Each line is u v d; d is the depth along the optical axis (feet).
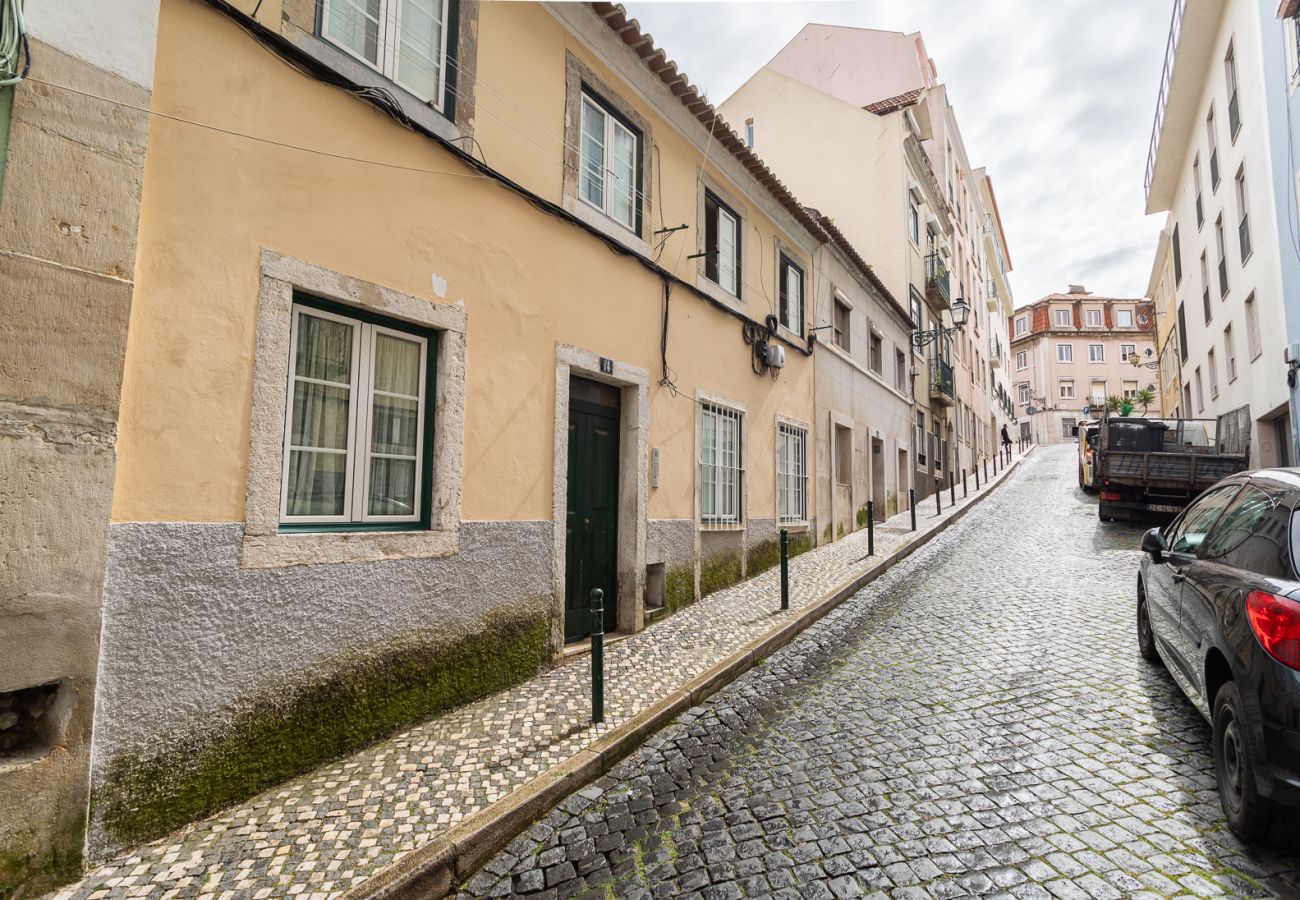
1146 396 151.33
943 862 8.79
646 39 20.54
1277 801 8.02
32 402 8.50
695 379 24.52
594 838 10.04
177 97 10.39
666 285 22.82
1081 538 36.52
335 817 10.05
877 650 18.42
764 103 60.90
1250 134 38.60
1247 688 8.62
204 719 10.12
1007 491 64.80
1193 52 47.55
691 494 24.06
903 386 54.85
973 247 98.07
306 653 11.55
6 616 8.18
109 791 9.05
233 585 10.61
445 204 14.79
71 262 8.93
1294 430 32.45
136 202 9.64
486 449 15.56
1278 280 34.99
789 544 32.09
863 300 44.80
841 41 68.54
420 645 13.61
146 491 9.70
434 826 9.79
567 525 19.17
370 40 13.74
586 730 13.20
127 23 9.71
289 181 11.85
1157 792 10.25
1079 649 17.35
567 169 18.65
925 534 38.63
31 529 8.43
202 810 10.00
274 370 11.40
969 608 22.44
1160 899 7.85
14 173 8.50
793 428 33.17
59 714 8.62
